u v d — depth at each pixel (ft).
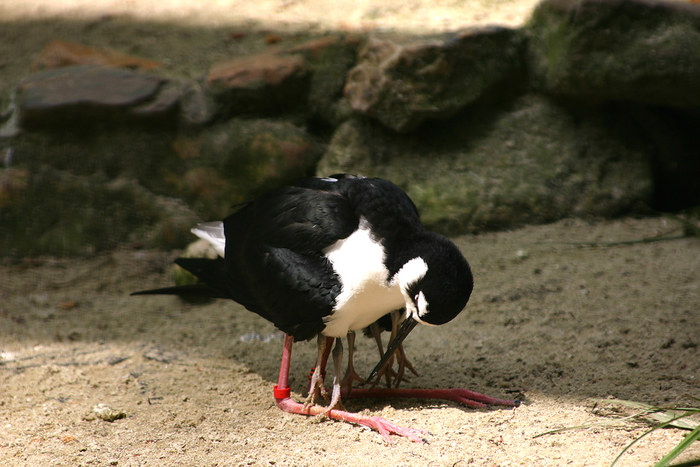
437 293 20.07
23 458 20.03
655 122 37.60
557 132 37.24
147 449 20.53
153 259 35.63
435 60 35.27
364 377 25.11
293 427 21.83
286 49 38.45
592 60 35.06
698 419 20.26
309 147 37.27
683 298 28.58
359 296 20.98
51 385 24.77
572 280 30.96
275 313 22.35
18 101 36.86
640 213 36.76
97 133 36.91
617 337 26.18
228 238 24.64
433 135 37.32
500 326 28.02
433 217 35.58
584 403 21.98
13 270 35.06
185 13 45.03
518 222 36.01
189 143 37.01
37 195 36.29
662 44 34.06
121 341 28.78
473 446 19.65
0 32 43.91
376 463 19.02
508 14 41.14
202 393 24.31
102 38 42.60
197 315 31.45
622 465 17.92
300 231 21.77
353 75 36.96
